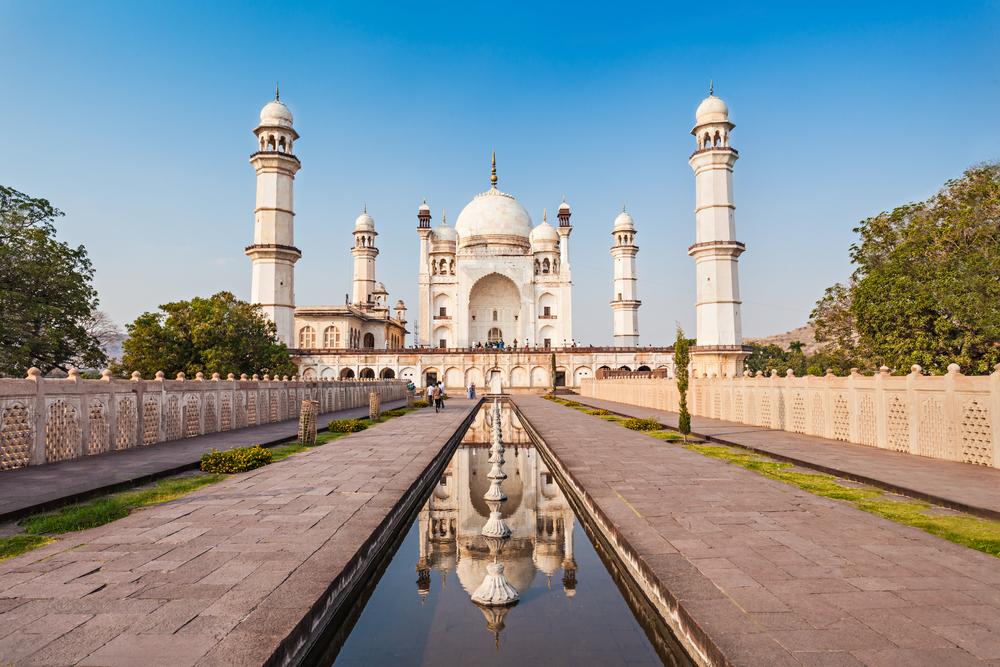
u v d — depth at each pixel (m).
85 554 6.28
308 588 5.30
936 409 12.82
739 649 4.08
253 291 52.38
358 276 83.75
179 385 17.56
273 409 24.50
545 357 65.75
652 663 5.16
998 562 5.93
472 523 10.48
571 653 5.38
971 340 22.56
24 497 8.91
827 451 13.95
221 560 6.09
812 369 45.12
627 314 76.31
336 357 63.78
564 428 21.64
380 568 7.68
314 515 8.09
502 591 6.64
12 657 3.98
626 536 6.93
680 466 12.34
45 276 23.91
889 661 3.91
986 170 24.47
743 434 18.12
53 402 12.81
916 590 5.16
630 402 39.53
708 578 5.49
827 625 4.46
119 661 3.94
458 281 73.44
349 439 18.28
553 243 78.81
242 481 10.83
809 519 7.72
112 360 36.19
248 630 4.43
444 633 5.83
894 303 24.22
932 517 7.82
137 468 11.71
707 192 49.94
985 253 22.17
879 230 27.22
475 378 65.38
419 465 12.79
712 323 49.06
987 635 4.29
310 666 4.85
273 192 52.28
